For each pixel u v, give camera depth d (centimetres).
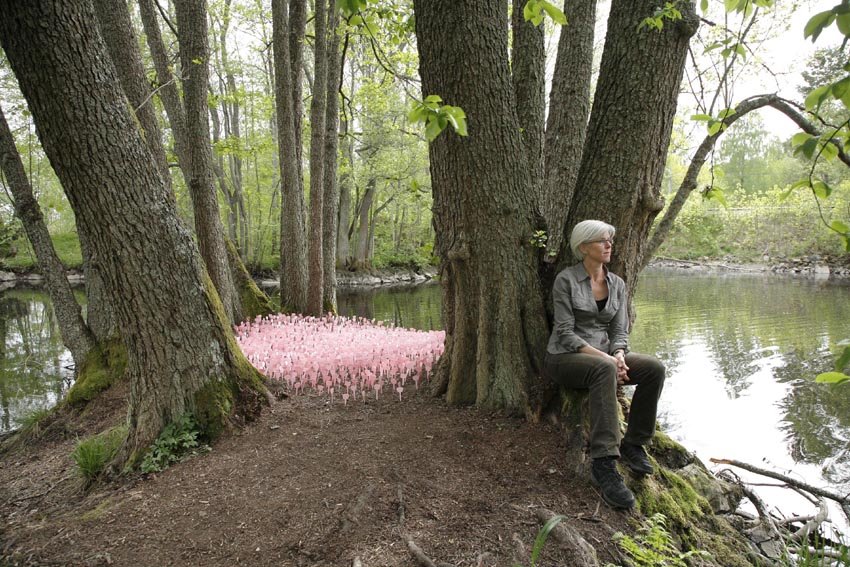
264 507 302
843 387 834
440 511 294
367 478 324
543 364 398
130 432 397
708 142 399
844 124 180
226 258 875
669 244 3934
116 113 350
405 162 2402
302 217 1156
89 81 331
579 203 386
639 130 360
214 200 834
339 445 376
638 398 339
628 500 301
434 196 427
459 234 412
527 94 510
